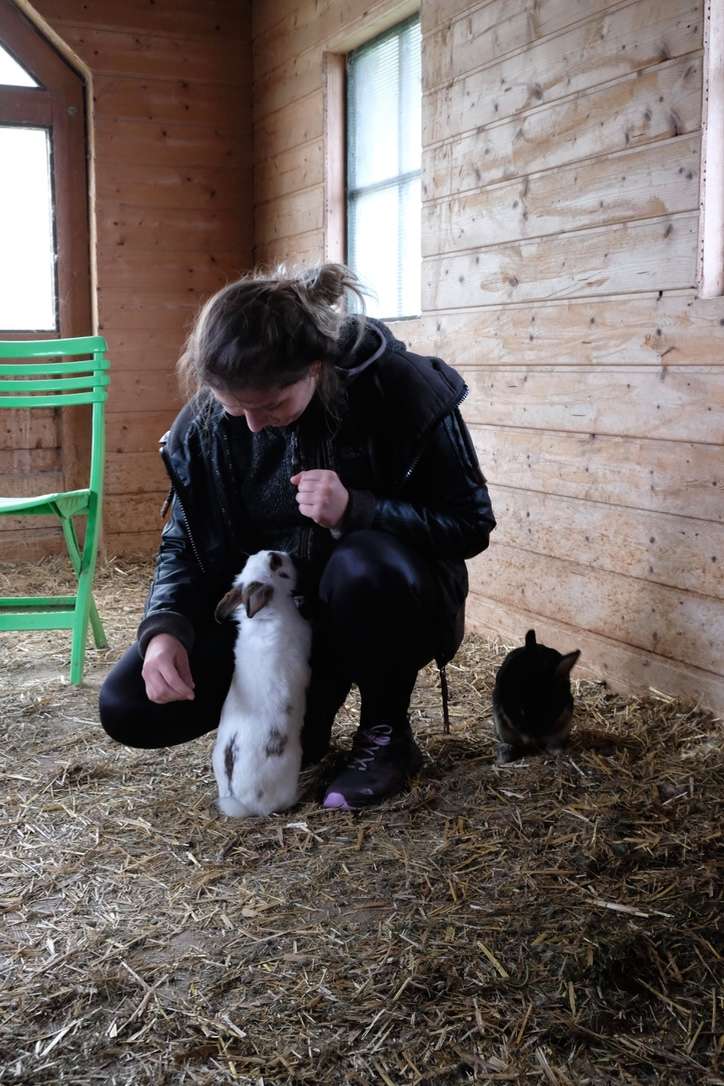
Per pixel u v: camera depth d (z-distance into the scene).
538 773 2.37
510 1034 1.46
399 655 2.17
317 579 2.24
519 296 3.41
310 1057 1.41
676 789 2.30
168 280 5.59
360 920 1.76
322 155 4.85
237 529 2.22
